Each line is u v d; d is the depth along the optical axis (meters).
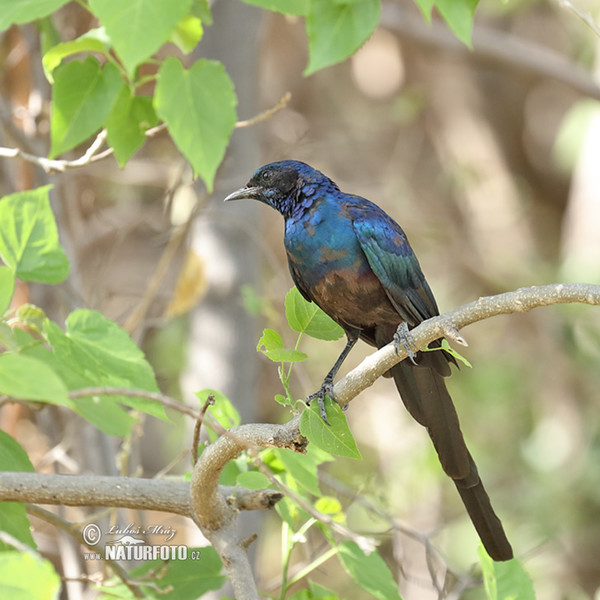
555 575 18.19
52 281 6.59
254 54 12.59
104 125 6.91
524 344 21.69
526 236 23.88
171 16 5.35
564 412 20.56
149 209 15.99
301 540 7.48
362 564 7.51
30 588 4.72
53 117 6.54
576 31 23.88
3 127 11.24
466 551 17.94
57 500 6.82
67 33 11.70
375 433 20.42
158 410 6.68
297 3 6.38
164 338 15.62
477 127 24.45
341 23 6.47
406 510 17.98
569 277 20.09
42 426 12.31
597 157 21.31
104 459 11.05
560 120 27.31
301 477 7.25
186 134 6.04
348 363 19.77
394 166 23.42
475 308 6.27
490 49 18.53
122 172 15.12
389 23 18.72
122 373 6.61
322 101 24.50
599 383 20.41
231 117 6.10
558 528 18.45
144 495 6.98
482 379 20.27
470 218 23.62
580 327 20.69
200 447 8.23
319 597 7.66
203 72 6.11
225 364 12.24
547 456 19.75
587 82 18.52
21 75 13.03
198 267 11.95
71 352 6.48
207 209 12.24
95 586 7.51
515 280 20.97
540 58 18.42
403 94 21.80
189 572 7.58
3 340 5.94
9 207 6.59
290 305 7.12
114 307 17.05
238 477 7.00
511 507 19.14
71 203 12.09
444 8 6.36
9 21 5.79
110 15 5.33
